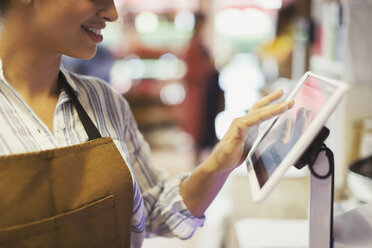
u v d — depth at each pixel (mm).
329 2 2023
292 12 3092
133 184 945
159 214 1125
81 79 1037
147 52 6070
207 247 2477
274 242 1197
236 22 8414
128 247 965
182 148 5215
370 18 1723
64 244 829
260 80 6449
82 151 861
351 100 1778
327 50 2084
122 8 6707
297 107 829
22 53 850
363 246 834
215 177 1040
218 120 5430
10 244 768
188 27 6457
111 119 1059
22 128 829
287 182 1754
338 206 1370
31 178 788
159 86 5680
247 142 1036
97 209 866
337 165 1839
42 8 801
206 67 4590
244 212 1489
